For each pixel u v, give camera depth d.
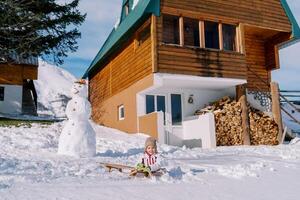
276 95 17.38
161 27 14.79
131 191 4.70
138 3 16.89
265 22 17.52
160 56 14.59
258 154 10.86
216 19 16.20
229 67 16.09
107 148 11.88
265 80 19.22
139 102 16.34
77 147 9.15
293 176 6.40
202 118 15.78
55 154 9.52
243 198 4.49
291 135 18.34
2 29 17.22
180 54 15.04
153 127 14.78
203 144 15.59
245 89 16.83
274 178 6.13
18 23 17.23
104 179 5.63
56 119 20.47
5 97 24.77
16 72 25.34
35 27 18.34
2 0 16.64
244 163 7.98
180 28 15.32
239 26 16.78
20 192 4.46
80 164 7.28
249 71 18.59
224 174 6.39
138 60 16.20
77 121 9.38
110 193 4.53
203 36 15.83
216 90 18.14
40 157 8.91
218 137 15.74
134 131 16.62
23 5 17.48
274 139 16.97
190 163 7.91
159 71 14.47
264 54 19.52
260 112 17.34
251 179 5.96
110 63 20.84
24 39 18.23
